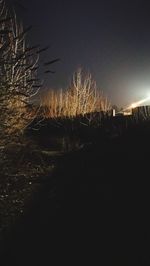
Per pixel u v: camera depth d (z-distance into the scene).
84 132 18.75
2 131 8.82
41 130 18.59
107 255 6.23
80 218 7.64
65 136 18.47
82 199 8.48
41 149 15.45
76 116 19.98
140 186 8.16
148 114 17.33
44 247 6.99
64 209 8.31
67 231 7.32
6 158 9.96
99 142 13.31
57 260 6.48
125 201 7.75
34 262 6.59
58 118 19.81
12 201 9.42
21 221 8.38
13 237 7.69
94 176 9.52
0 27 7.90
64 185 9.81
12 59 7.73
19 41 8.83
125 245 6.34
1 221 8.54
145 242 6.26
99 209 7.76
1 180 9.85
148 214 7.04
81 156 12.09
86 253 6.44
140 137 11.48
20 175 10.58
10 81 8.08
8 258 6.88
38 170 11.86
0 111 8.24
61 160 13.12
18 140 10.20
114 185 8.59
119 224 7.00
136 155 9.94
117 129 17.61
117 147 11.17
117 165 9.69
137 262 5.86
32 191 9.93
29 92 10.63
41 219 8.20
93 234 6.94
